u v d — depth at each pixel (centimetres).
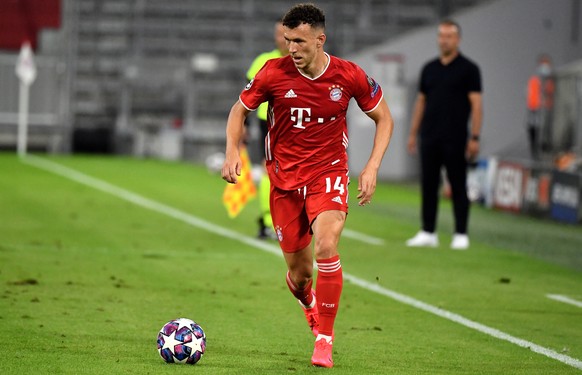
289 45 2159
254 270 3619
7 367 2055
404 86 9006
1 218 4928
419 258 4091
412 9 11019
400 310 2944
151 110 10512
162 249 4103
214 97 10650
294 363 2186
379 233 4959
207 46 10844
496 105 9225
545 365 2273
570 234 5325
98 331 2466
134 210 5509
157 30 10819
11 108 10112
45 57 10175
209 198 6300
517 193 6419
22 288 3045
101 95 10531
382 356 2308
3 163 8194
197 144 10331
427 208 4488
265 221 4506
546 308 3066
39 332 2420
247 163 4738
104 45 10712
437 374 2139
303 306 2391
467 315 2895
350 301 3064
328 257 2156
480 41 9212
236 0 10894
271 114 2258
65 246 4072
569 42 9262
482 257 4203
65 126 10169
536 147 7969
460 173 4406
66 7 10294
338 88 2217
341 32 10850
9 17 10500
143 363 2125
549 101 7906
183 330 2131
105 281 3253
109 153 10344
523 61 9231
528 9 9225
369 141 9106
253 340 2438
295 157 2248
